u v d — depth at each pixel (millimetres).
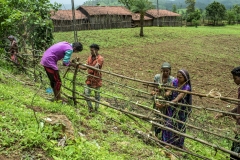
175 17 57750
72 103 6539
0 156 3439
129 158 4473
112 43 27328
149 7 33594
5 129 4012
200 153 5797
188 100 5508
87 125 5406
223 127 6832
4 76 7699
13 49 9391
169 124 5316
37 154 3658
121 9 49000
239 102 4562
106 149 4547
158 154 4930
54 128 4262
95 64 6625
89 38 29828
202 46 28672
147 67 17172
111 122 6121
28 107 5352
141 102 8617
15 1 9828
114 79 12578
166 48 26172
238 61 20953
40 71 7887
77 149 3893
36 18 9703
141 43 28875
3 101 5141
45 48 10977
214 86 13094
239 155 4543
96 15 43406
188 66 18141
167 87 5277
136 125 6605
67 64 5953
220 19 64750
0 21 9445
